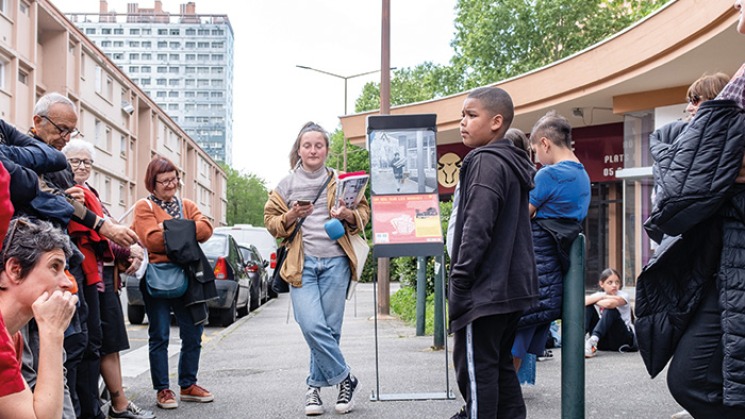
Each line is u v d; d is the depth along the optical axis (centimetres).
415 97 6669
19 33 3188
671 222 318
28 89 3312
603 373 685
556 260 450
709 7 1035
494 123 403
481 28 3784
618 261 1897
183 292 573
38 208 393
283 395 618
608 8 3725
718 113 311
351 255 558
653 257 343
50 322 270
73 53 3781
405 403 573
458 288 368
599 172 1870
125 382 693
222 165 13338
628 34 1300
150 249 572
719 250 322
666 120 1417
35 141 405
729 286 310
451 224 465
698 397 330
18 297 280
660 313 344
